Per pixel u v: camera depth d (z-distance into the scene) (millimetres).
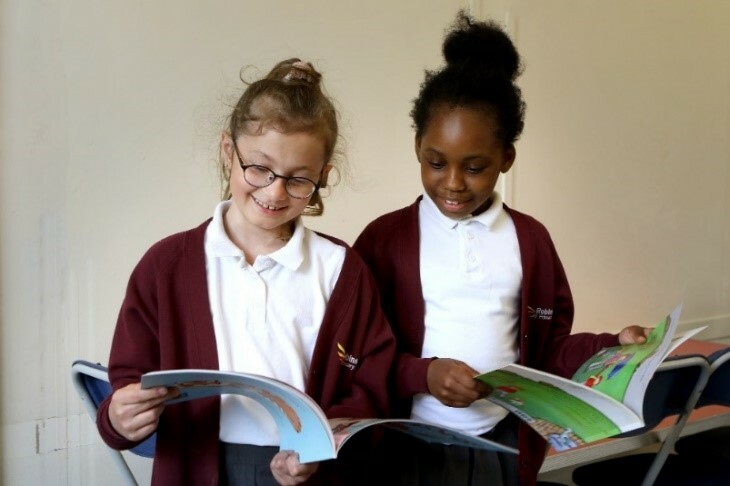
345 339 1048
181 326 990
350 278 1070
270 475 970
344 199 2072
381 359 1087
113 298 1766
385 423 931
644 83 2719
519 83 2383
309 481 1008
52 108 1639
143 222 1788
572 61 2504
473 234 1227
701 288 3027
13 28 1578
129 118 1739
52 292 1680
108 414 898
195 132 1830
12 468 1658
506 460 1236
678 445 2102
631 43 2660
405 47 2148
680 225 2914
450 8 2223
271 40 1912
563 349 1285
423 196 1321
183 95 1804
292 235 1038
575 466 2041
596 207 2646
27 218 1632
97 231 1727
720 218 3053
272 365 983
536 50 2412
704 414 2072
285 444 912
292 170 945
